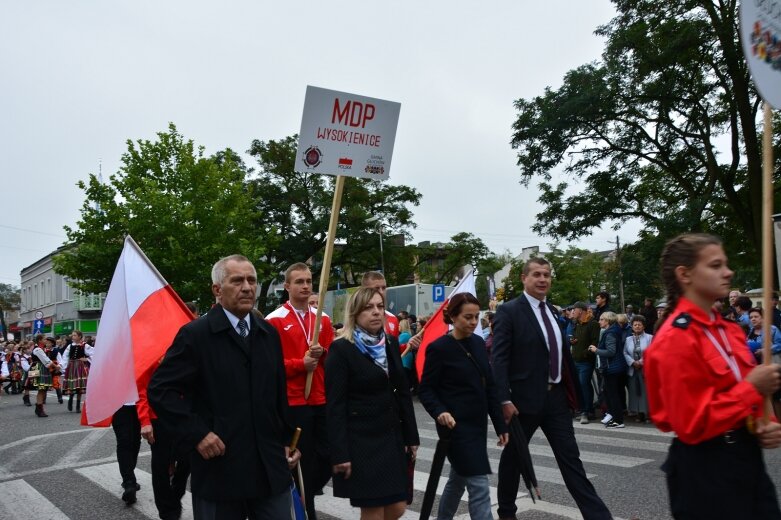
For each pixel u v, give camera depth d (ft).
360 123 16.31
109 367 18.53
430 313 80.07
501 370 15.78
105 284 100.63
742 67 67.36
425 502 14.61
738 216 76.59
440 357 14.97
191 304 23.71
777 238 36.68
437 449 14.62
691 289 8.79
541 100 76.89
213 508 10.75
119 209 96.73
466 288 24.77
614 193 80.12
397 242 137.90
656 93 69.21
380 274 20.68
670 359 8.34
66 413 54.19
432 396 14.85
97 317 169.89
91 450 32.35
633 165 80.12
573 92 73.67
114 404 18.38
